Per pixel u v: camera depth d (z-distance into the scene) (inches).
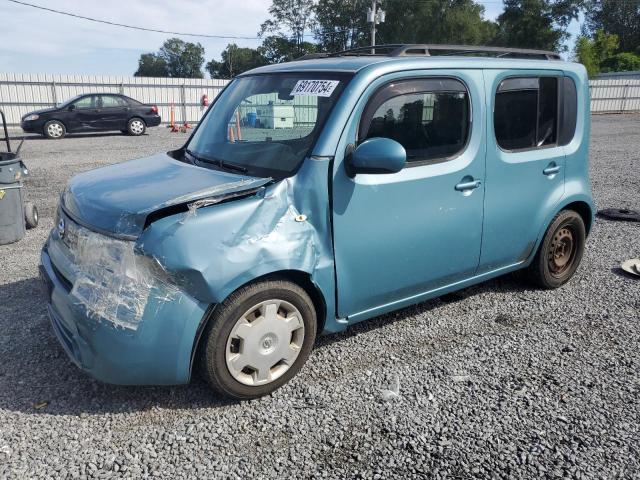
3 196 238.2
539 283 193.8
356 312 142.3
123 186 131.5
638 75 1753.2
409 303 154.6
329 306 134.1
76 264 121.5
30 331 158.7
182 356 114.7
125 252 112.6
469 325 168.1
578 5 1982.0
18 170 244.8
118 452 109.3
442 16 2229.3
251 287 120.0
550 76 179.0
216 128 159.5
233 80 175.9
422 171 144.9
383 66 138.8
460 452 110.7
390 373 139.6
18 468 104.1
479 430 117.6
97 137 780.6
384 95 137.8
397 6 2272.4
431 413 123.4
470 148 155.3
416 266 148.9
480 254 164.7
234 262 114.9
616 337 161.2
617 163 509.4
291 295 126.2
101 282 114.2
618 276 212.2
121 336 111.5
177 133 868.0
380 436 115.3
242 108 153.6
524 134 172.4
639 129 896.3
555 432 117.2
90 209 123.3
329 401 127.5
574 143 188.5
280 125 139.3
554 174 182.1
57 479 101.7
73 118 764.6
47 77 997.8
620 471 105.8
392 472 105.0
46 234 263.4
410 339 158.2
